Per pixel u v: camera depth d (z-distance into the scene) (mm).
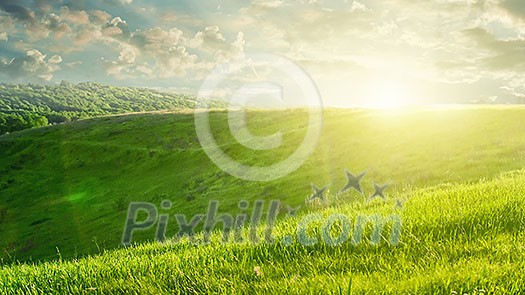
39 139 136000
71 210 75562
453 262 4844
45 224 66812
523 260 4637
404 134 51469
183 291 4965
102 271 6020
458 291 4191
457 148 36531
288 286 4641
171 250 7133
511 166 25406
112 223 56656
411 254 5230
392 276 4621
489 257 4859
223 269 5480
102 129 142375
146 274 5633
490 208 6371
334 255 5547
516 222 5957
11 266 7387
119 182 93188
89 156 115938
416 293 4203
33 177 110312
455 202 7078
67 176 105562
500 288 4082
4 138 142625
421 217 6352
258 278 5066
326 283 4555
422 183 26094
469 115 52188
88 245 48094
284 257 5676
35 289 5535
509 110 51719
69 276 5957
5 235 63500
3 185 106938
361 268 5047
